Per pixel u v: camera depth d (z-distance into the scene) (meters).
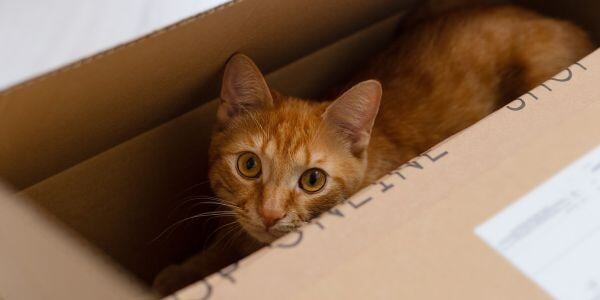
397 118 1.41
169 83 1.06
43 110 0.88
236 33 1.05
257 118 1.21
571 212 0.75
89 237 1.20
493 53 1.52
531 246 0.72
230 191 1.20
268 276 0.67
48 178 1.08
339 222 0.72
